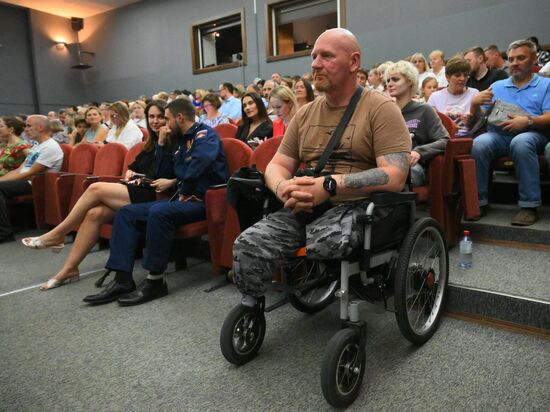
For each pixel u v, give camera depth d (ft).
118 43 31.86
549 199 8.86
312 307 6.15
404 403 4.09
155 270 6.92
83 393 4.53
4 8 31.55
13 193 11.88
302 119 5.16
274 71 23.72
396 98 7.49
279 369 4.82
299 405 4.16
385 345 5.16
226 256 7.14
